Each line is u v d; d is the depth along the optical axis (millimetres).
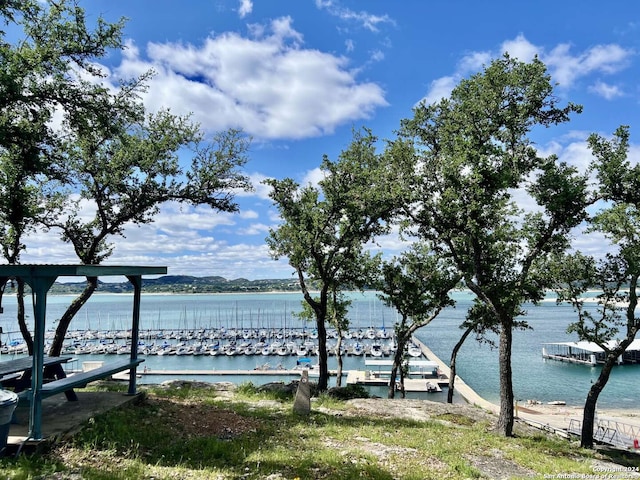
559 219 14742
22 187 14695
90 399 9828
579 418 35719
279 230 20391
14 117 12023
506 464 9805
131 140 16078
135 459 7152
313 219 19531
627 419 35562
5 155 13305
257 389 16438
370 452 9117
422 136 15984
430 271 25453
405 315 26156
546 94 14023
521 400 46188
